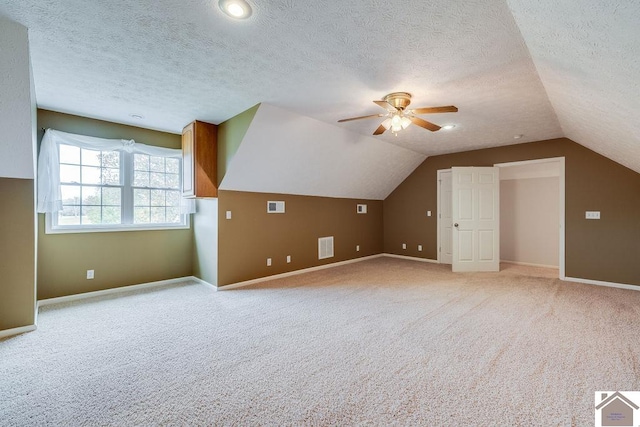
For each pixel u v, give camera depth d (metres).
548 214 5.87
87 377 2.00
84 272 3.79
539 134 4.50
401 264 6.01
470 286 4.32
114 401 1.75
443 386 1.90
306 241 5.37
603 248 4.35
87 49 2.21
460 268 5.32
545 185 5.91
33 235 2.79
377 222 6.95
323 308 3.38
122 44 2.14
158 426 1.56
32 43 2.12
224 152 4.01
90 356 2.29
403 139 4.89
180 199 4.61
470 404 1.72
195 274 4.73
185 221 4.73
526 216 6.15
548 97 3.04
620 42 1.45
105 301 3.63
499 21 1.84
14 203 2.70
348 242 6.21
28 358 2.26
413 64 2.40
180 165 4.70
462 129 4.26
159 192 4.49
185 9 1.74
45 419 1.60
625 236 4.19
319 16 1.80
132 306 3.45
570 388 1.86
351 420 1.60
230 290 4.13
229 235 4.27
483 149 5.56
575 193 4.57
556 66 2.17
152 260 4.38
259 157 4.05
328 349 2.40
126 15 1.80
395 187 6.84
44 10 1.76
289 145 4.14
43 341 2.54
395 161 5.88
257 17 1.81
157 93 3.06
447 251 6.10
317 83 2.79
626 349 2.35
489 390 1.85
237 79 2.72
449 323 2.93
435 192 6.23
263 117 3.54
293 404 1.73
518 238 6.27
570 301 3.58
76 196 3.77
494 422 1.58
